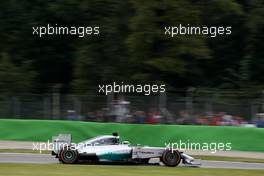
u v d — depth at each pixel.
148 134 74.88
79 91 104.44
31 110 81.94
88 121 79.75
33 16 117.19
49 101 81.69
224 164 62.88
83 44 108.38
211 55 114.56
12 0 118.44
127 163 59.91
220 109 77.06
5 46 116.62
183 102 77.81
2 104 82.56
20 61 116.25
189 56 106.88
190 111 77.44
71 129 77.44
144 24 98.06
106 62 105.81
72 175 47.69
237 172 54.09
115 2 108.25
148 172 51.44
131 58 100.75
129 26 104.56
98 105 80.50
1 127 79.50
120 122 78.38
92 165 57.81
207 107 77.25
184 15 99.00
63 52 118.25
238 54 116.94
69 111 81.00
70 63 118.00
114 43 106.19
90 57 105.62
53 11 113.19
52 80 118.06
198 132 74.06
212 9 108.56
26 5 119.06
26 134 78.81
